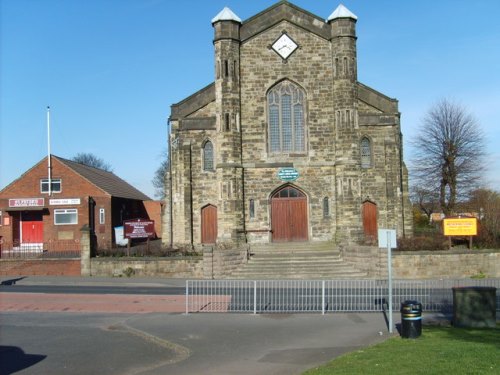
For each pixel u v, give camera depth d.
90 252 32.94
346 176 35.91
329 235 37.00
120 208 55.25
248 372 11.61
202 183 38.41
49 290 27.05
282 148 37.38
